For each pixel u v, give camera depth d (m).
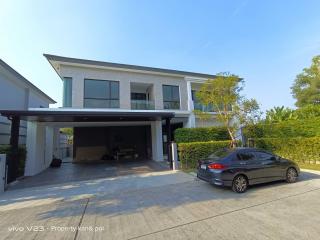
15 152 10.21
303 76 30.31
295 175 8.20
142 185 8.61
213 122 20.42
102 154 19.64
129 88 17.70
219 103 14.66
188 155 12.45
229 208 5.51
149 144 20.16
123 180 9.77
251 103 13.92
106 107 16.69
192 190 7.52
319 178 8.75
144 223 4.72
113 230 4.41
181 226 4.48
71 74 15.92
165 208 5.69
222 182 6.88
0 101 12.38
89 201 6.64
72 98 15.60
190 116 19.05
